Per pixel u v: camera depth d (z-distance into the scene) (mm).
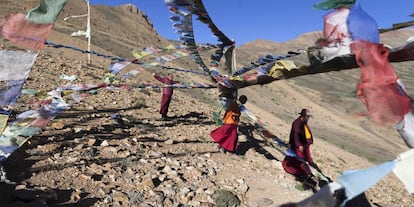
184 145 9117
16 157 6320
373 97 2678
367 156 26625
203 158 8297
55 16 4176
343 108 54375
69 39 32344
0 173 5352
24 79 4492
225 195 6277
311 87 77562
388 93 2684
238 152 9344
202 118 13086
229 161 8508
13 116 8039
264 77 5164
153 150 8219
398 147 37656
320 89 75562
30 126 5520
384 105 2660
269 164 8750
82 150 7250
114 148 7582
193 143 9438
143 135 9219
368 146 31953
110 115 10523
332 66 3234
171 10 6062
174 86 7656
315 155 12438
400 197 9469
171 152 8359
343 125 41750
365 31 2785
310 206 2412
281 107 38750
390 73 2719
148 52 6844
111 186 5941
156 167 7148
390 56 2879
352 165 13609
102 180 6176
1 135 5352
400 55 2865
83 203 5273
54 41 29422
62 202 5180
